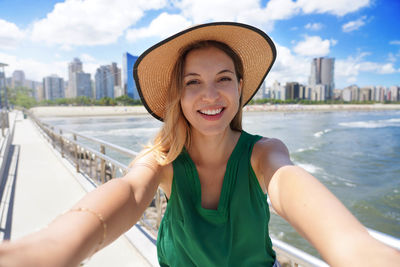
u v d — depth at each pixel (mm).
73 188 2123
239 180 457
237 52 540
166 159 467
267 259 479
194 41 483
